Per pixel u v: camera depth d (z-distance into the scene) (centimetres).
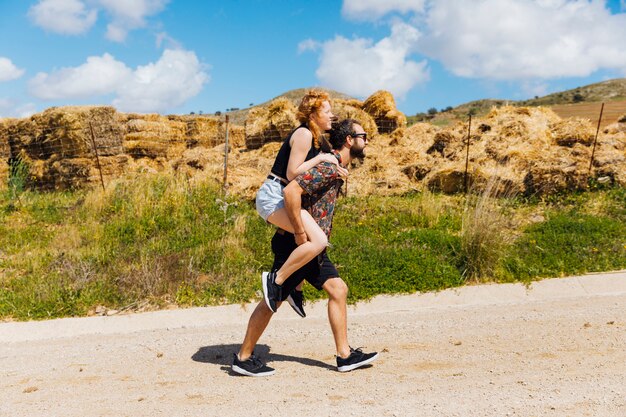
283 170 415
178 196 887
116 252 755
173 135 1448
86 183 1190
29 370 470
